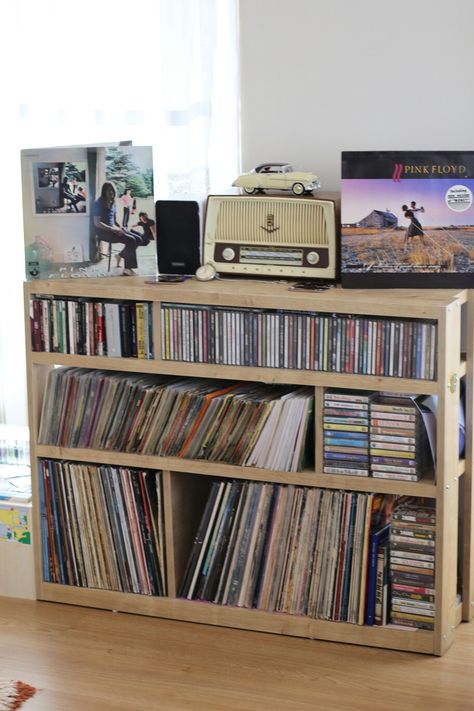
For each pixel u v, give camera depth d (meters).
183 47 3.04
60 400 2.85
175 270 2.88
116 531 2.83
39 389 2.89
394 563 2.60
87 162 2.83
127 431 2.80
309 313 2.58
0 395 3.47
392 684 2.47
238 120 3.08
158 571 2.82
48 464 2.87
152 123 3.17
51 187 2.84
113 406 2.80
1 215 3.35
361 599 2.63
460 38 2.81
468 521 2.73
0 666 2.59
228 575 2.75
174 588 2.81
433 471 2.63
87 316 2.79
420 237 2.63
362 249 2.65
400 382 2.52
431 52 2.84
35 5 3.19
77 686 2.49
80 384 2.83
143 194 2.84
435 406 2.60
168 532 2.79
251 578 2.73
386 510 2.65
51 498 2.88
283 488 2.66
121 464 2.80
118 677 2.53
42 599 2.95
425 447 2.62
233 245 2.81
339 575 2.65
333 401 2.59
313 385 2.61
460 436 2.70
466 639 2.68
